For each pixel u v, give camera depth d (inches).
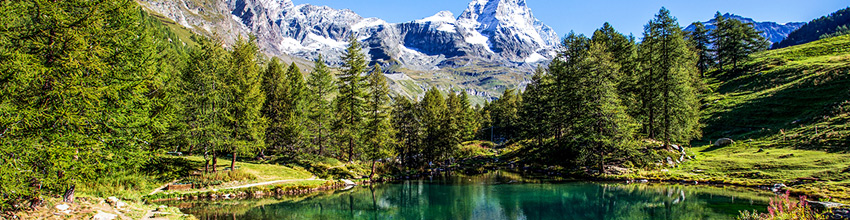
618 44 2065.7
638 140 1573.6
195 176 1238.9
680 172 1385.3
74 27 494.0
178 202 1043.3
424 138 2265.0
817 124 1589.6
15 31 478.3
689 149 1732.3
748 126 1971.0
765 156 1387.8
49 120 459.5
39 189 498.9
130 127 624.4
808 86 2066.9
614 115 1465.3
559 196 1150.3
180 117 1167.6
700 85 2460.6
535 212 967.0
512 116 3272.6
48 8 482.0
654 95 1622.8
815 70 2277.3
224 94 1269.7
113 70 577.0
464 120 2974.9
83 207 598.9
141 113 657.0
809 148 1370.6
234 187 1214.3
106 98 531.8
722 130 2079.2
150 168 1200.2
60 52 482.6
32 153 443.2
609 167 1521.9
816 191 935.7
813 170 1114.1
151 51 757.9
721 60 3198.8
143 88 582.9
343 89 1691.7
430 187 1440.7
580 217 900.6
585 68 1584.6
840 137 1338.6
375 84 1688.0
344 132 1707.7
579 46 1875.0
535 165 1886.1
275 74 1844.2
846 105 1632.6
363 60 1713.8
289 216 928.3
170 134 1165.1
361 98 1716.3
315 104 2025.1
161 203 1013.2
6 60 415.2
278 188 1280.8
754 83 2566.4
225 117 1274.6
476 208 1029.2
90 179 589.3
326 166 1718.8
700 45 3159.5
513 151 2484.0
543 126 2000.5
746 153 1512.1
